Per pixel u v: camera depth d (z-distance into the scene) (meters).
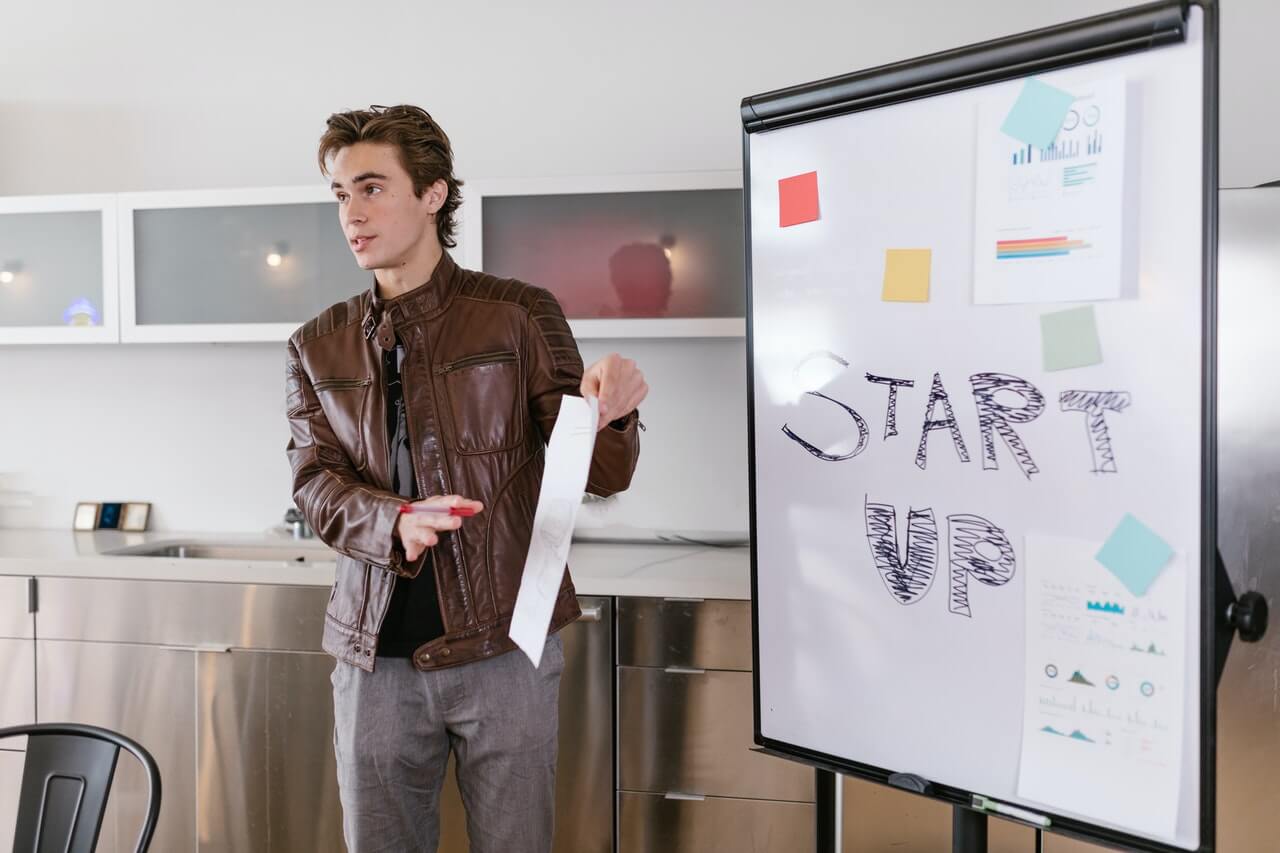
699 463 2.78
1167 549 0.97
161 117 2.98
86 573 2.44
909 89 1.13
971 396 1.11
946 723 1.15
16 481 3.10
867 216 1.19
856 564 1.22
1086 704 1.04
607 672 2.24
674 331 2.46
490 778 1.54
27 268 2.75
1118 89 0.98
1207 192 0.92
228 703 2.38
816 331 1.25
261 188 2.61
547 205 2.51
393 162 1.50
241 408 2.98
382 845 1.55
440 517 1.38
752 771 2.19
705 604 2.20
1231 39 2.46
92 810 1.30
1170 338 0.96
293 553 2.78
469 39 2.84
